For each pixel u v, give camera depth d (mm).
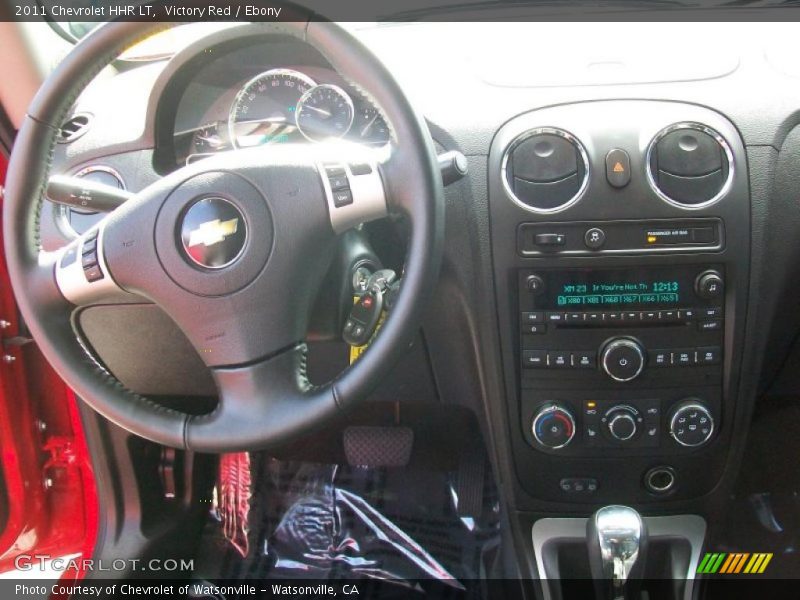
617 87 1190
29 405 1581
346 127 1209
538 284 1194
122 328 1276
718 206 1162
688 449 1259
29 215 989
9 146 1401
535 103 1188
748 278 1187
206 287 948
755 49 1226
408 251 931
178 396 1499
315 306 1082
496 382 1257
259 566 1668
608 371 1206
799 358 1366
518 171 1179
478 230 1193
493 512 1720
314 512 1759
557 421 1243
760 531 1590
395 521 1736
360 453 1718
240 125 1270
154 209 960
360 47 910
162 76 1213
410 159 914
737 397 1238
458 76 1229
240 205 938
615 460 1276
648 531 1338
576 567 1384
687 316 1194
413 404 1647
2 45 1312
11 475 1549
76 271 988
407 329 928
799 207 1186
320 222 943
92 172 1284
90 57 945
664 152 1163
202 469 1687
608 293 1194
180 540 1615
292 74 1223
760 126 1169
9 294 1479
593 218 1170
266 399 962
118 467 1491
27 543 1642
